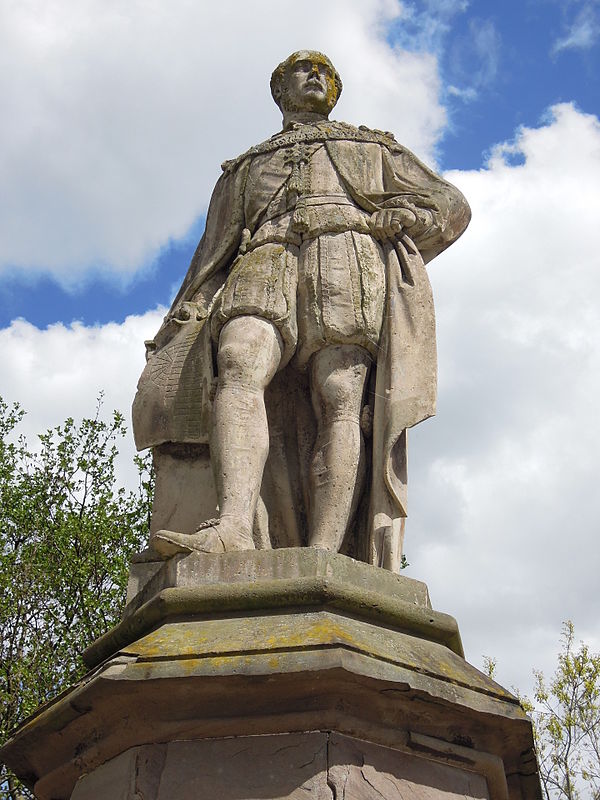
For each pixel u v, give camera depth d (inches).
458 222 177.0
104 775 129.0
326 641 122.3
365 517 158.9
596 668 509.0
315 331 162.4
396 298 165.6
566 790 476.7
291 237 169.6
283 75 195.3
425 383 160.9
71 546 502.0
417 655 130.6
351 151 179.0
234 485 148.4
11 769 142.6
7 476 525.3
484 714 129.0
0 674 458.0
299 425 166.6
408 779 125.8
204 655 123.0
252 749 123.2
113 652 141.6
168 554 139.5
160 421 167.3
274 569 135.3
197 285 180.5
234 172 185.3
